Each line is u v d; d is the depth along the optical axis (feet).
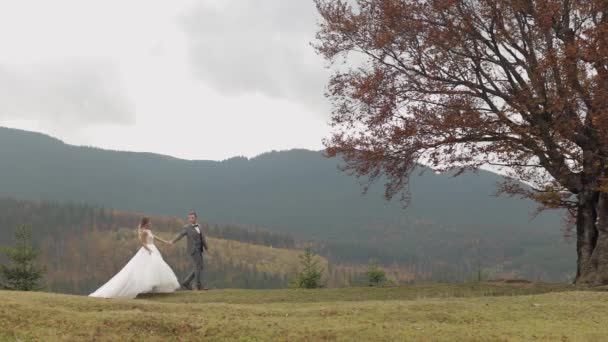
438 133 74.23
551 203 81.00
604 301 54.39
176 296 61.93
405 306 50.31
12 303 44.06
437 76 76.89
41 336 37.83
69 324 40.37
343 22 80.28
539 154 76.02
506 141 73.51
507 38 73.87
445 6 72.43
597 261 75.25
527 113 72.18
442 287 74.64
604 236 75.25
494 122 72.84
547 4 69.15
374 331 40.29
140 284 60.34
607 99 65.36
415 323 43.93
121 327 40.09
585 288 71.72
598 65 68.28
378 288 73.05
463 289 73.10
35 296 48.16
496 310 49.03
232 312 47.03
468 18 74.33
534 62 74.59
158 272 61.77
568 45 66.85
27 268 104.78
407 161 79.36
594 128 71.72
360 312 47.47
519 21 75.05
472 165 77.30
